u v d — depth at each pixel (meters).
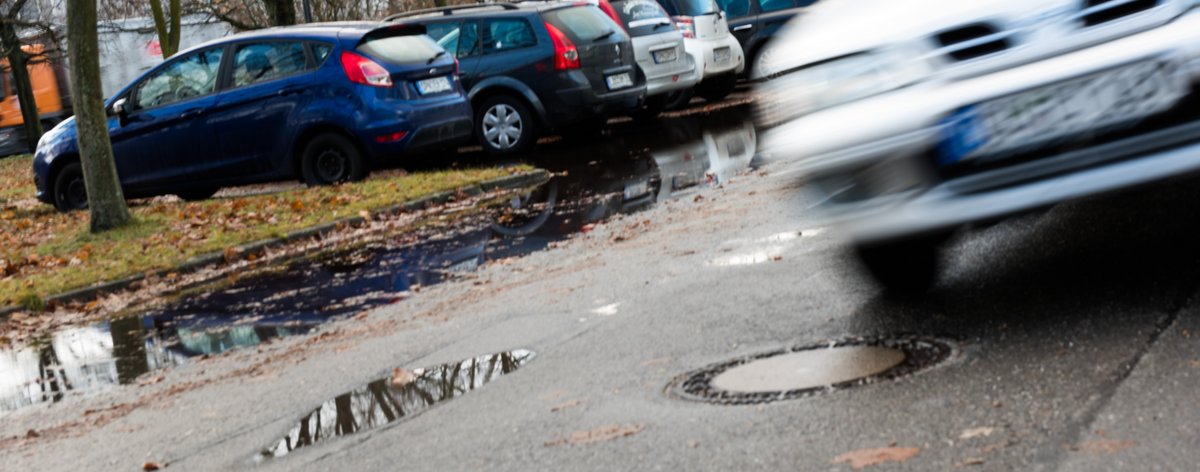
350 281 12.45
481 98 23.78
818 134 7.04
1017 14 6.62
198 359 9.70
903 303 7.47
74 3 17.25
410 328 9.53
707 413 5.97
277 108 20.47
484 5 24.16
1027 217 9.14
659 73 26.72
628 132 25.77
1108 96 6.42
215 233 16.16
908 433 5.25
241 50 20.89
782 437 5.45
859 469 4.94
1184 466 4.48
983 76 6.62
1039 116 6.51
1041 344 6.17
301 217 16.98
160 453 7.07
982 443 5.00
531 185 18.92
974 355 6.19
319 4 58.44
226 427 7.40
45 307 13.06
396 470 5.95
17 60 49.28
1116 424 4.98
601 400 6.52
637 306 8.82
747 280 9.00
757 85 32.41
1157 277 6.93
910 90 6.76
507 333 8.69
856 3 7.59
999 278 7.61
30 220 21.42
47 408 8.83
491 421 6.50
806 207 7.23
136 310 12.48
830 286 8.26
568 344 8.00
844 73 7.00
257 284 13.08
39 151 22.75
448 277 11.79
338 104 20.08
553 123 23.62
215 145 20.92
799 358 6.69
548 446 5.88
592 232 13.21
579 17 23.95
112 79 50.06
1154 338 5.95
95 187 17.59
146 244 16.02
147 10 51.94
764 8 32.31
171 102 21.23
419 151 20.34
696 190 15.42
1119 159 6.45
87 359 10.40
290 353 9.37
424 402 7.18
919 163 6.74
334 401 7.57
